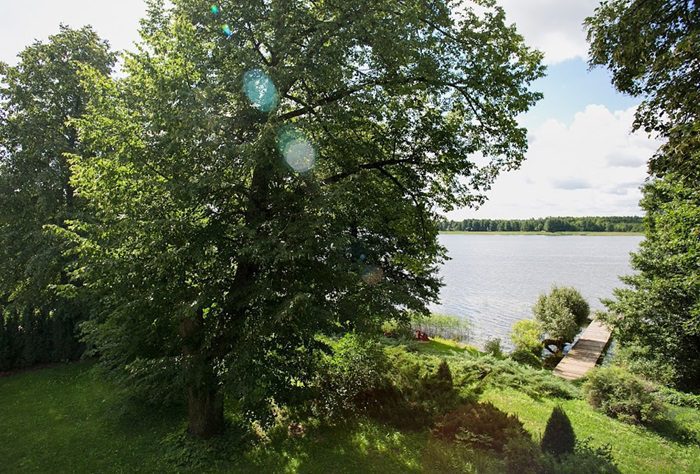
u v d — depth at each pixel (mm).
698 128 6703
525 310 36719
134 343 9406
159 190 8633
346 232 9234
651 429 11336
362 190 10328
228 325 9031
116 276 8773
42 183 16031
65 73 17031
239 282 9211
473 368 15438
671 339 16547
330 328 8961
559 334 25703
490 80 10234
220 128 8445
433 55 10531
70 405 12797
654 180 16766
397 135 11594
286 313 7625
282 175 8789
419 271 12133
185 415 11500
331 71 8891
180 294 8617
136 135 8742
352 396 11180
